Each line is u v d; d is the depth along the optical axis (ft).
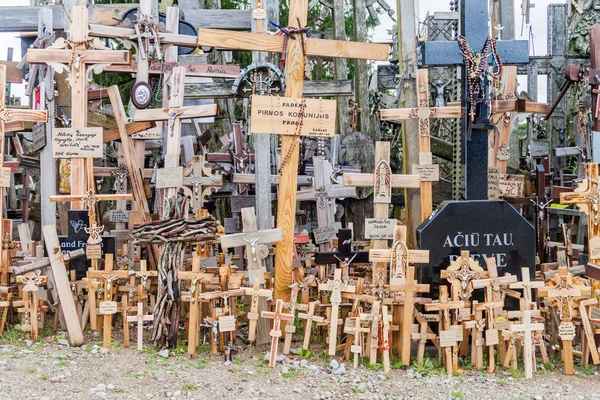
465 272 20.75
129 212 28.66
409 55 26.05
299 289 22.82
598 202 21.71
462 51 23.52
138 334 21.70
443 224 22.26
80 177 22.74
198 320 22.03
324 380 19.47
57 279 21.95
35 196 38.73
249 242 21.66
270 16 29.50
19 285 23.63
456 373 20.25
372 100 41.50
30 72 27.22
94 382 18.62
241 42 22.82
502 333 20.59
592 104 24.41
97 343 22.24
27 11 31.07
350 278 22.22
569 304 20.74
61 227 27.66
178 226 21.42
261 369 20.26
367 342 21.38
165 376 19.27
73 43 22.99
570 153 37.60
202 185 27.66
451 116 24.00
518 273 22.61
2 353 20.75
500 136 29.07
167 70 29.17
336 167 35.91
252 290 21.21
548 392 18.98
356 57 23.54
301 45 23.04
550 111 27.17
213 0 43.14
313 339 23.32
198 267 21.22
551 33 50.26
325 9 61.11
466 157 23.68
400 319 21.30
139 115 23.41
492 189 26.84
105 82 53.78
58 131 22.63
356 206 37.78
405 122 25.31
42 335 23.15
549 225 32.17
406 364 20.67
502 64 24.34
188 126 35.19
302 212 32.86
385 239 22.38
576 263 25.91
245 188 32.35
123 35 25.94
